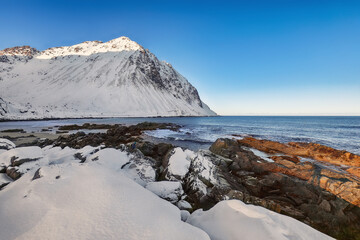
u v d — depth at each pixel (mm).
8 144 11375
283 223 4148
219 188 7285
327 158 13914
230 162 12000
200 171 8297
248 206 4762
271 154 15938
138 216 3949
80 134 21719
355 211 6363
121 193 4711
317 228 5605
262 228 3824
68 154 9875
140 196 4781
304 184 8648
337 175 9305
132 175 8008
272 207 6043
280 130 34688
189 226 3910
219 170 9656
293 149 16406
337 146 19281
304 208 6535
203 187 7395
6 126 36969
